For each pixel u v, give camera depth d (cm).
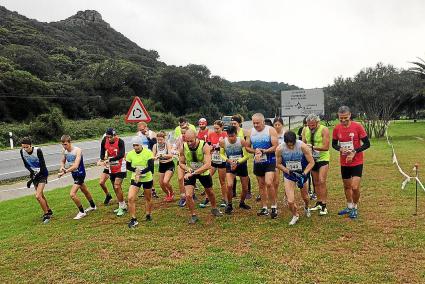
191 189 792
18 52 6631
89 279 547
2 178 1617
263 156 790
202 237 704
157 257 616
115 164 897
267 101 10994
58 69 7744
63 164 901
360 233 682
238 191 1107
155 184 1270
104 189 1005
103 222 842
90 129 4538
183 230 751
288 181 750
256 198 982
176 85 7688
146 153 809
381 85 3072
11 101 4984
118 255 633
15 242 734
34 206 1037
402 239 643
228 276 528
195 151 788
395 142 2591
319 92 2091
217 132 982
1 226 862
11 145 3083
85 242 706
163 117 6309
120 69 7488
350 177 775
